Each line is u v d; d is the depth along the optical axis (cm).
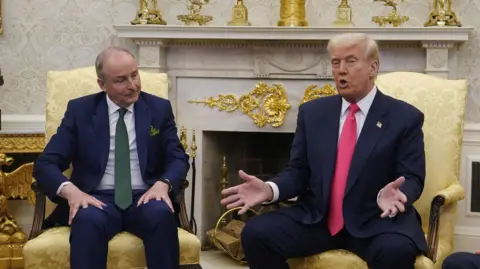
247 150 480
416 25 433
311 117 307
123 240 297
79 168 317
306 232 292
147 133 318
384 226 286
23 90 457
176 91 439
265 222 290
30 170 420
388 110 299
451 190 315
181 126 441
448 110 340
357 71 293
